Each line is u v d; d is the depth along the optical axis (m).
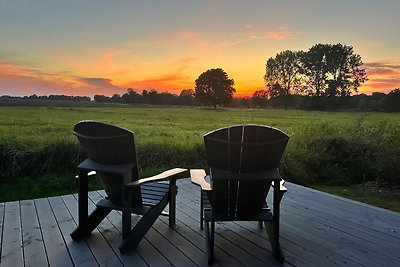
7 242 2.68
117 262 2.34
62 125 9.58
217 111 24.98
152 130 10.50
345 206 3.79
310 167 6.72
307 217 3.39
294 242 2.74
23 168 5.52
